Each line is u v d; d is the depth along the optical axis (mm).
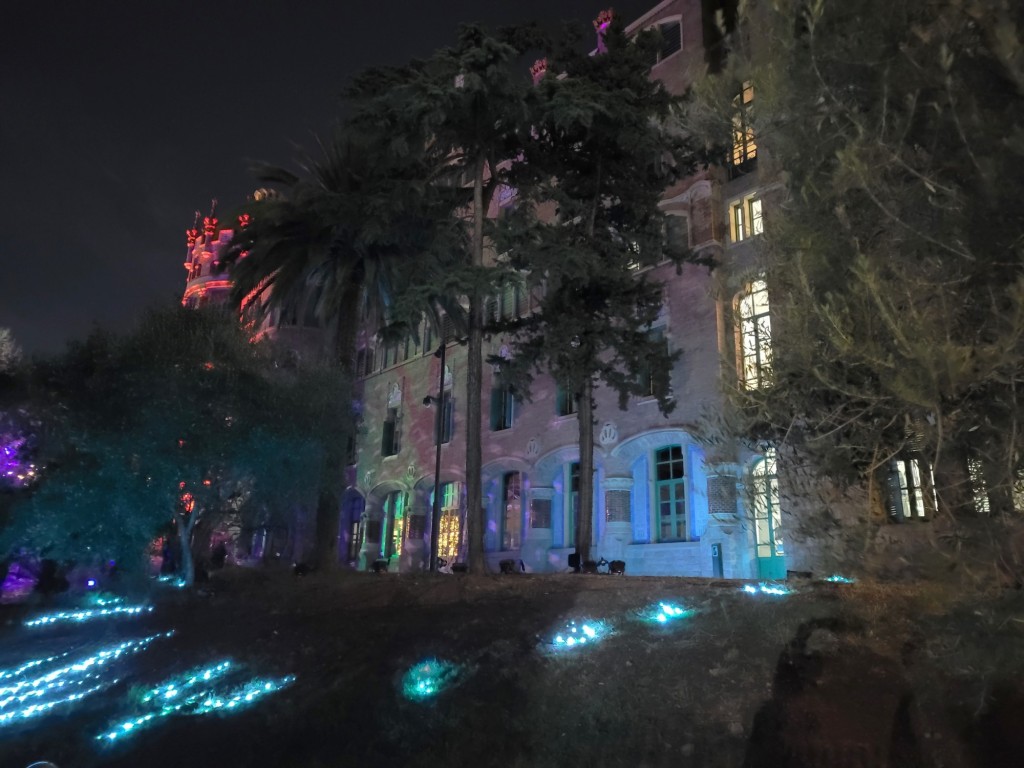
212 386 20781
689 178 23219
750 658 7512
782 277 5219
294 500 22703
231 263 27984
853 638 7250
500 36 17531
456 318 24047
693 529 21188
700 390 21031
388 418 35625
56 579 26375
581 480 17812
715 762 5965
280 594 17609
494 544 27953
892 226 4508
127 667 13969
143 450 19766
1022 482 4031
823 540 4902
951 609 4789
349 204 18984
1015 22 3742
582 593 12133
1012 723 5352
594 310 18000
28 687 13516
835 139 4855
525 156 18312
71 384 21281
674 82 24250
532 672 8664
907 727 5719
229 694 10805
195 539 23797
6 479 22312
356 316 26219
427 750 7445
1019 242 3855
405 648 10867
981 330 4023
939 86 4105
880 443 4855
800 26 4934
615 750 6512
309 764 7785
